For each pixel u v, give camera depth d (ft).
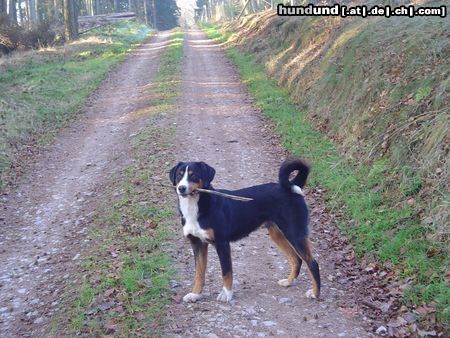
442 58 15.66
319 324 8.29
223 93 27.99
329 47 24.23
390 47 18.54
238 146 18.99
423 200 11.37
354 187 13.44
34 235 13.32
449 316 7.98
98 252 11.32
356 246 10.85
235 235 9.07
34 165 18.79
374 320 8.37
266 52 34.40
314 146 17.58
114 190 15.31
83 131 22.82
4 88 29.07
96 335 8.21
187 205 8.68
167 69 35.09
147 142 19.45
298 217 8.96
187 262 10.62
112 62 39.58
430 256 9.69
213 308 8.77
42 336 8.57
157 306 8.83
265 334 8.04
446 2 20.04
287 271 10.27
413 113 14.34
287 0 46.16
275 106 23.70
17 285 10.75
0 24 46.19
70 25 51.88
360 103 17.37
